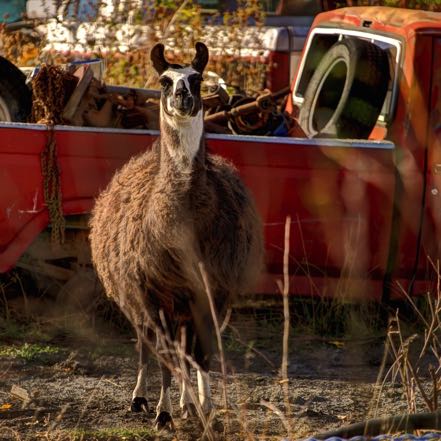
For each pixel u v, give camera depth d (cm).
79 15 3516
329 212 2116
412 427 1388
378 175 2122
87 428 1595
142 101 2208
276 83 3294
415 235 2150
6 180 2002
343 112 2173
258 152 2081
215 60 3203
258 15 3456
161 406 1619
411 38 2134
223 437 1540
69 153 2020
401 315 2209
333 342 2112
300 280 2144
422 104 2128
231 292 1619
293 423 1605
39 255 2105
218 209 1577
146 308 1627
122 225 1631
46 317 2147
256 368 1950
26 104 2158
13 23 3450
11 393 1753
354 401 1731
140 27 3228
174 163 1542
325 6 3725
